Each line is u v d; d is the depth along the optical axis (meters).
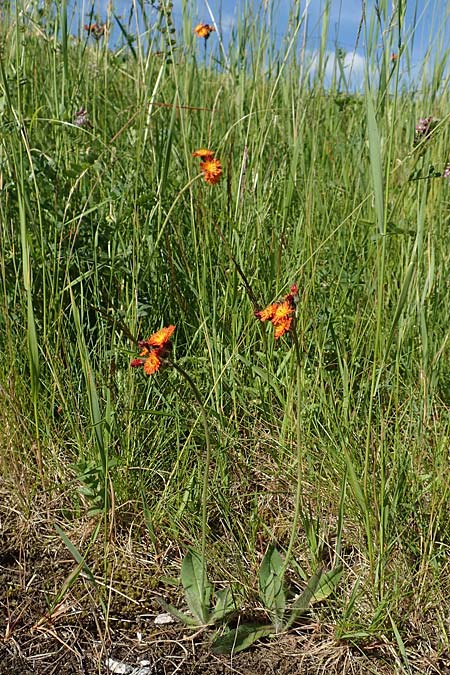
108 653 1.63
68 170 2.55
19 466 2.03
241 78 3.07
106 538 1.77
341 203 3.00
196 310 2.49
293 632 1.69
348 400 2.10
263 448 2.20
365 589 1.74
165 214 2.63
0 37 3.03
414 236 2.24
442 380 2.28
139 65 2.82
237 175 2.88
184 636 1.68
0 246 2.38
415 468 1.93
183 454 2.05
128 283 2.44
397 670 1.59
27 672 1.58
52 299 2.21
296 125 2.84
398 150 3.03
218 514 1.98
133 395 2.13
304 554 1.88
